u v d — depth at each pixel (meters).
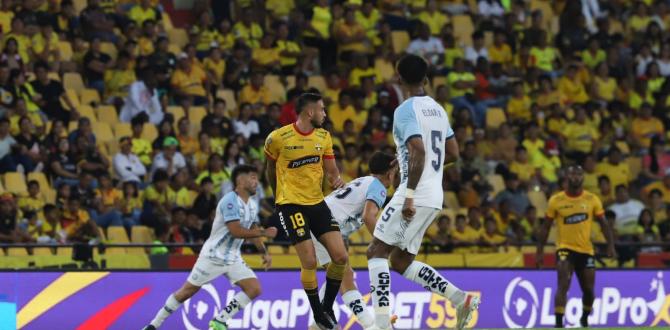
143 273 52.66
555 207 53.41
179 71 71.62
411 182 33.31
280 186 37.31
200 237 60.69
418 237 35.00
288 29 78.81
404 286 56.44
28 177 61.97
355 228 43.03
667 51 86.56
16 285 50.31
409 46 79.88
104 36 72.38
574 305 59.69
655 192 73.50
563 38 86.81
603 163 76.50
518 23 85.81
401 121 34.00
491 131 77.50
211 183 62.03
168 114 67.12
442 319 56.97
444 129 34.72
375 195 40.72
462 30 84.12
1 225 56.81
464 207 69.06
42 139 64.00
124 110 69.31
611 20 89.25
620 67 85.50
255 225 48.06
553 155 76.25
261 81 73.06
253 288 46.59
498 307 58.28
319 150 37.22
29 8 70.31
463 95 77.44
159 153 65.56
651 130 81.31
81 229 58.59
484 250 61.72
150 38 73.06
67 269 51.78
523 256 61.09
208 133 68.19
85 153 63.19
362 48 78.88
